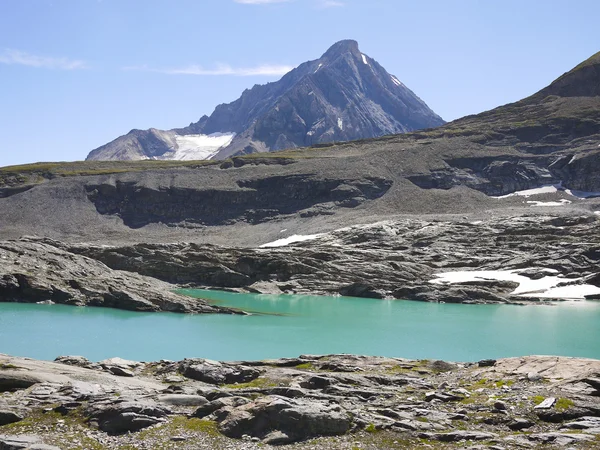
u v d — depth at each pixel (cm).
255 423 2731
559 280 11919
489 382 3506
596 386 3156
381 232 15650
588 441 2459
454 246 14250
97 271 10450
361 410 2938
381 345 6762
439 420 2823
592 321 8644
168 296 9569
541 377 3419
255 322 8306
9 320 7781
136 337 6969
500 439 2527
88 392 3234
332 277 12400
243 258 12962
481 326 8131
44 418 2870
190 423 2819
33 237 13725
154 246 13762
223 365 4025
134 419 2778
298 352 6291
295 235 18612
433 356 6212
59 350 6116
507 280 11894
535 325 8275
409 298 11262
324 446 2555
